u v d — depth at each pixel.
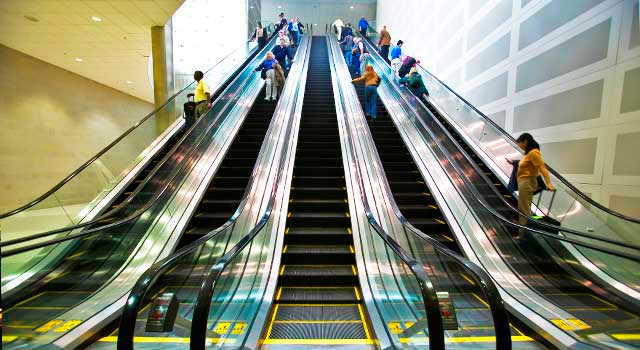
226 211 5.09
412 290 3.06
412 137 6.93
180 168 5.41
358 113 7.54
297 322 3.05
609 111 4.47
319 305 3.38
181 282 3.24
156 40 8.34
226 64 11.05
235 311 3.11
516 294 3.35
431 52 11.09
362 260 3.92
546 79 5.59
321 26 25.14
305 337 2.82
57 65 11.01
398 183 5.56
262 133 7.44
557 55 5.35
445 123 7.91
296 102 8.48
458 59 8.89
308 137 7.12
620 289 3.25
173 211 4.77
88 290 3.39
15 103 9.55
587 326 2.71
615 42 4.40
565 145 5.20
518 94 6.32
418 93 8.94
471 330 2.87
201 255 3.49
